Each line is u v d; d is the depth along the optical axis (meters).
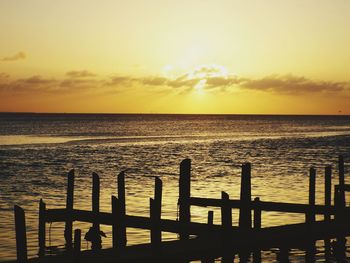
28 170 48.59
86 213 20.41
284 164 54.72
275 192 35.25
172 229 17.94
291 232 16.89
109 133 125.12
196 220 26.16
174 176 45.09
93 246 20.61
